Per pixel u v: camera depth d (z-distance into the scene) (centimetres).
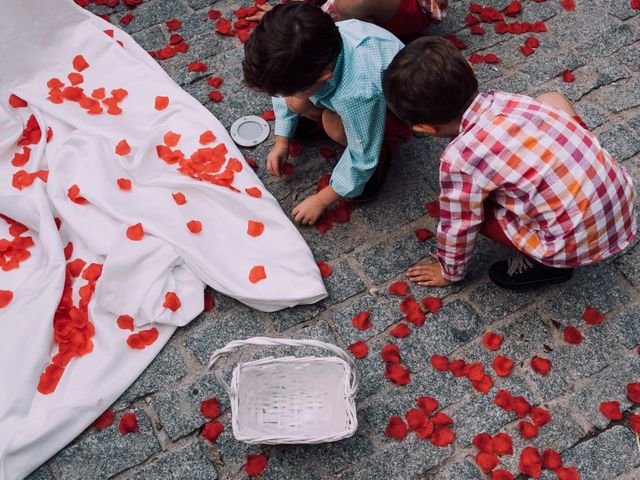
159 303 192
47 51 240
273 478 174
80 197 204
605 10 259
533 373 186
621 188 165
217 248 202
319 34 166
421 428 176
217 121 228
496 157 156
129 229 197
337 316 198
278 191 224
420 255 208
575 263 173
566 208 158
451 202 166
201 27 266
